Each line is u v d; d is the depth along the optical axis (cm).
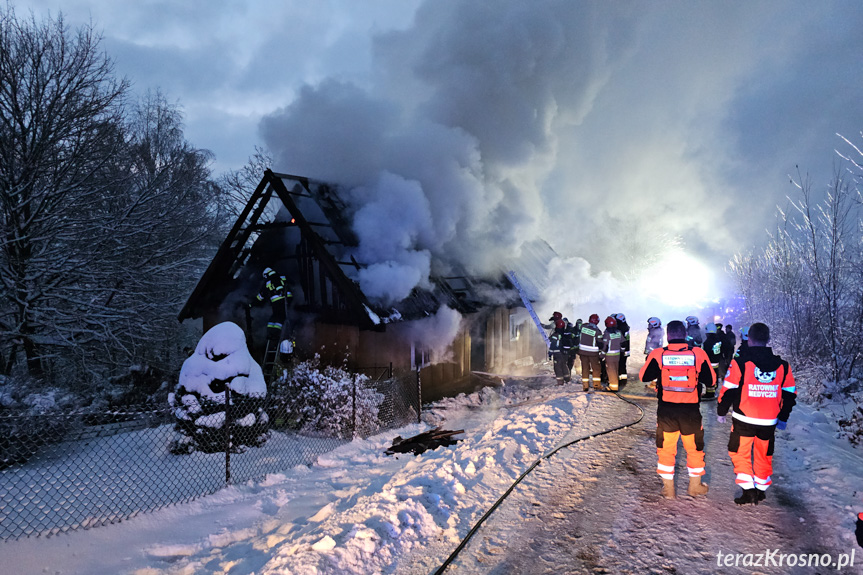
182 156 2359
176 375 1449
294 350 1080
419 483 535
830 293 1052
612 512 464
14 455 670
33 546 465
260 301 1088
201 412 773
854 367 1048
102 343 1527
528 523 445
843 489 495
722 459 612
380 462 768
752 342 479
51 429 758
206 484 646
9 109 1305
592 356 1093
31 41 1343
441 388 1266
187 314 1281
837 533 409
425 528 432
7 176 1310
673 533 419
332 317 1133
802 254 1194
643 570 364
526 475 563
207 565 427
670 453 495
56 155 1405
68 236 1438
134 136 1808
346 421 917
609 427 773
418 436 864
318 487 643
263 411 823
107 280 1542
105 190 1573
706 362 486
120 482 634
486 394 1273
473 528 428
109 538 493
